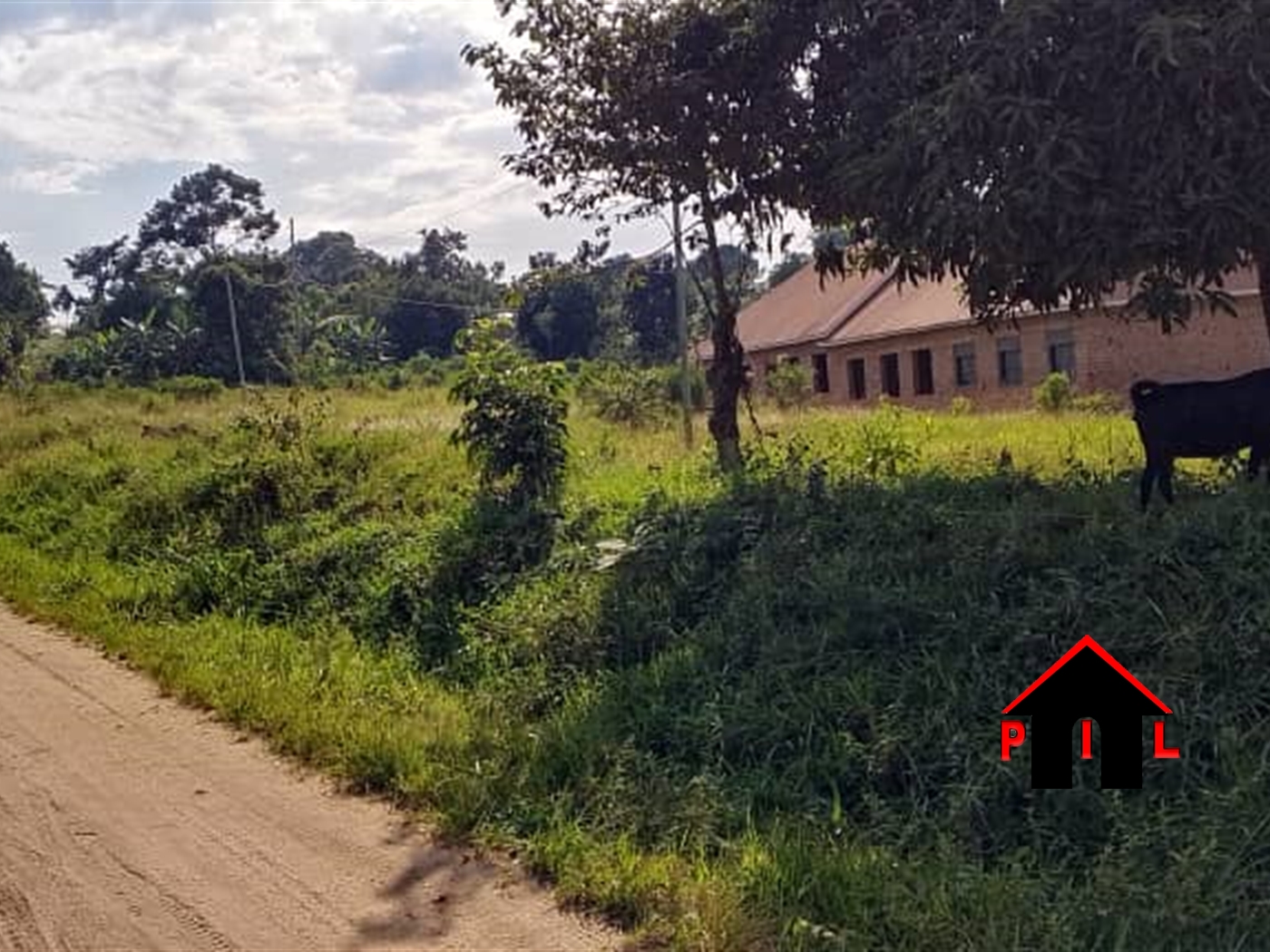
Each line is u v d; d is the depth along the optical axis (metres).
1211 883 4.23
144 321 53.22
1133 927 4.04
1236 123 7.48
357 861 5.21
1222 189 7.45
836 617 6.75
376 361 54.53
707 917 4.35
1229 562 6.17
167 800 6.06
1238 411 7.43
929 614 6.53
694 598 7.86
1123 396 21.94
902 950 4.09
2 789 6.33
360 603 9.73
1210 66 7.28
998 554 6.95
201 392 33.97
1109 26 7.65
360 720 6.96
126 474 16.47
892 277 12.02
